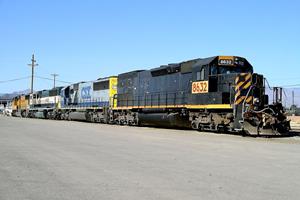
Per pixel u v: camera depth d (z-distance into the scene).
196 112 22.55
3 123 32.69
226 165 9.40
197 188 6.86
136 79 29.92
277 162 9.96
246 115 18.83
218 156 11.03
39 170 8.64
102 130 23.06
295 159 10.56
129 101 30.75
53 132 20.98
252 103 19.45
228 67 21.77
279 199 6.14
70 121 41.28
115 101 33.53
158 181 7.46
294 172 8.51
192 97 22.73
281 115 19.52
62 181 7.45
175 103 24.45
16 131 21.67
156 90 26.83
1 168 8.88
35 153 11.57
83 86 41.78
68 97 46.16
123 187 6.94
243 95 19.42
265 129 18.88
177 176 7.97
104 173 8.30
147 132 21.27
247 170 8.71
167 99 25.34
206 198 6.15
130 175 8.07
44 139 16.42
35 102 59.62
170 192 6.55
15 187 6.92
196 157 10.80
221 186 7.03
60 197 6.20
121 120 31.80
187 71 23.36
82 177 7.86
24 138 16.88
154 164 9.53
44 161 9.97
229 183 7.30
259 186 7.05
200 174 8.20
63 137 17.53
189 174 8.20
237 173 8.33
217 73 21.44
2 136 17.92
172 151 12.20
